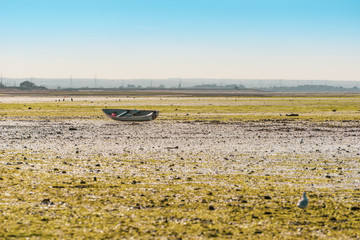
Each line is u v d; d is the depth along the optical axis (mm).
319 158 34344
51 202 20156
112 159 33125
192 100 173875
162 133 53594
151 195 21781
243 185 24328
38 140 44938
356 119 77125
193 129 58781
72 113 88000
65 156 34375
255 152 37500
